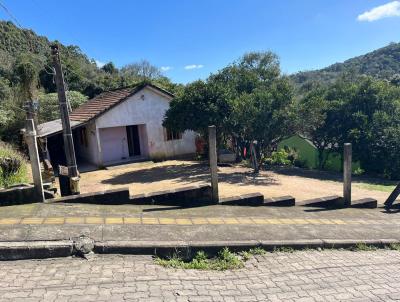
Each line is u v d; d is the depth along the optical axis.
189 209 7.43
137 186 15.08
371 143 22.19
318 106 18.52
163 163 21.12
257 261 5.38
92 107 22.67
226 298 4.15
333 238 6.43
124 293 4.06
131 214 6.69
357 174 23.00
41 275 4.36
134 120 20.98
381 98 23.27
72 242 5.02
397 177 21.58
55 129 19.84
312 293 4.42
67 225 5.72
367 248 6.34
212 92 17.92
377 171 23.14
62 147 23.27
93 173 18.77
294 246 5.93
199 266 5.02
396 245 6.59
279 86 18.78
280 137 18.83
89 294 3.97
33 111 19.50
